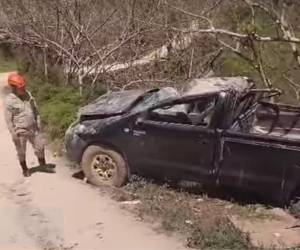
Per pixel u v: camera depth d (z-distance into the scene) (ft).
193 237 21.11
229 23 40.37
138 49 44.80
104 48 45.21
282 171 22.76
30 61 52.90
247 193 24.04
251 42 25.50
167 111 24.82
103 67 44.42
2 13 49.52
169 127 24.48
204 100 24.20
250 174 23.32
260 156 22.98
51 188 26.78
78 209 24.31
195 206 24.14
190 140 24.16
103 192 25.95
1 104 52.26
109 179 26.43
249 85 26.55
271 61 38.55
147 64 45.52
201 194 25.43
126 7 45.85
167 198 24.85
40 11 47.32
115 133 25.63
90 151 26.43
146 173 25.77
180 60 44.39
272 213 23.38
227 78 27.37
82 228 22.63
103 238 21.67
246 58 28.22
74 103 38.75
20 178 28.45
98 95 40.91
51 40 47.80
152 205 24.12
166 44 44.73
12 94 27.14
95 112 26.58
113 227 22.53
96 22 46.32
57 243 21.49
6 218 23.84
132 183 26.11
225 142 23.53
